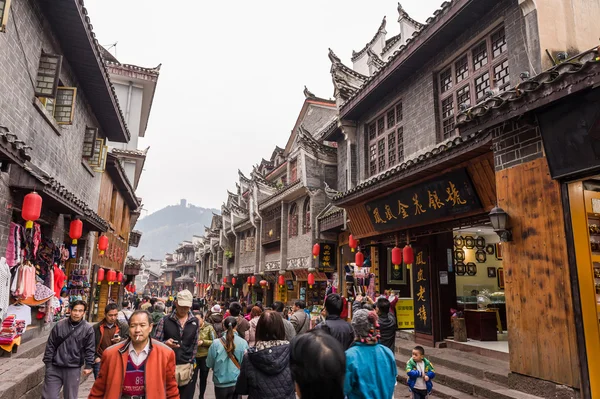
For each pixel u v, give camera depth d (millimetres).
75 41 8953
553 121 5316
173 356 3479
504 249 6246
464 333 9344
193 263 56781
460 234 13438
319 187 16281
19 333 6914
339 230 15312
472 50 9266
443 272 10258
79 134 11320
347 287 13961
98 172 13797
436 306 9945
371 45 18656
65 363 5055
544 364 5441
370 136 13484
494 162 6598
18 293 7000
